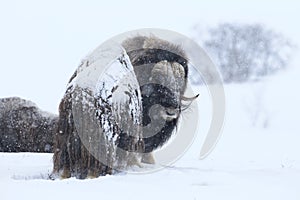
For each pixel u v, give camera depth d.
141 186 18.30
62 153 20.86
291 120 58.12
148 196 16.59
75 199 16.02
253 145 39.16
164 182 19.19
